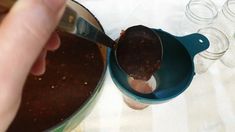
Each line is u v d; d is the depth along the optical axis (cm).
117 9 45
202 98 39
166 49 38
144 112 38
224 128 37
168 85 37
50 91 36
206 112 38
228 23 48
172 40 38
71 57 38
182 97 39
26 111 34
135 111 38
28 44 20
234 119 38
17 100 22
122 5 45
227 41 44
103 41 33
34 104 34
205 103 39
